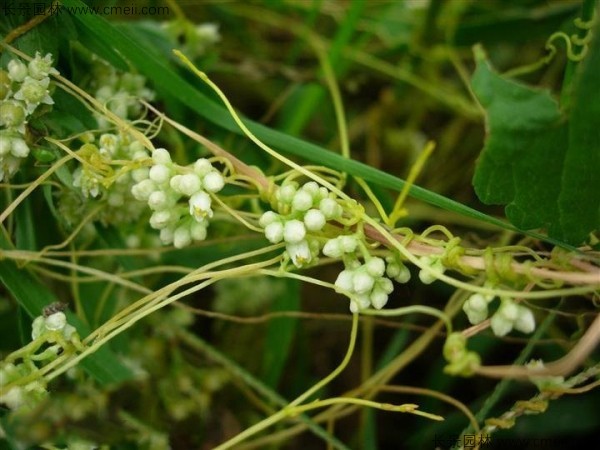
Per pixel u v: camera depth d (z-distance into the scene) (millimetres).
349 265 92
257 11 175
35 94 94
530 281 88
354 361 156
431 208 156
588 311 109
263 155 140
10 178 105
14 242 113
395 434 144
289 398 147
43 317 94
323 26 182
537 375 80
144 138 100
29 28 100
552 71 168
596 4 102
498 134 89
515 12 156
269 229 90
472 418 101
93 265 123
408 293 145
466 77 164
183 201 114
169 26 139
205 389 130
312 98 158
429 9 159
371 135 174
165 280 131
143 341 128
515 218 93
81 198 106
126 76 113
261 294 140
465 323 143
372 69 175
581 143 89
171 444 128
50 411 100
